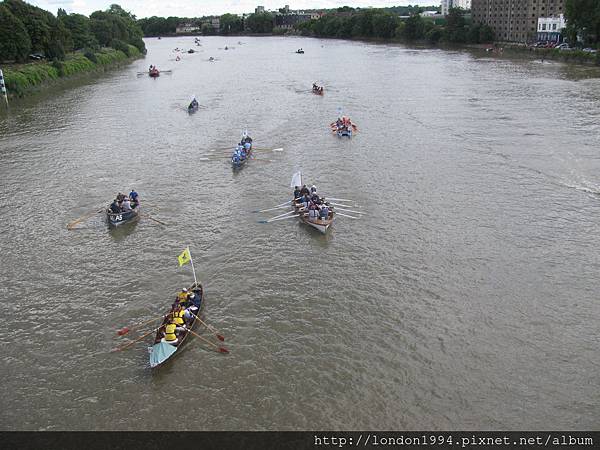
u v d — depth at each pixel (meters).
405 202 54.62
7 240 48.88
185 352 33.41
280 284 40.53
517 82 122.44
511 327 34.66
